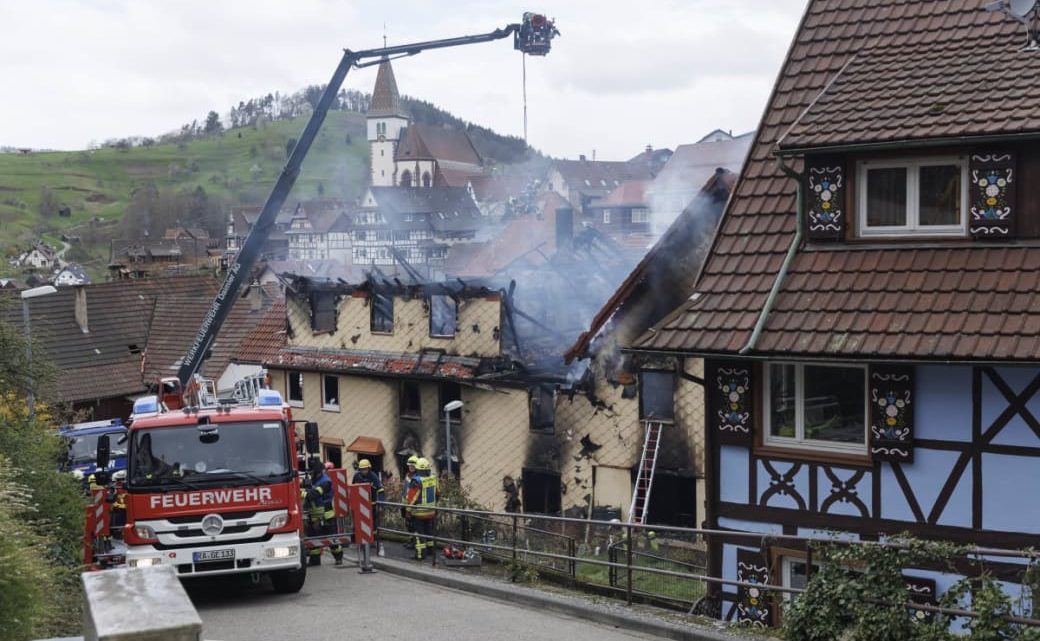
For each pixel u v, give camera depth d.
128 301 47.56
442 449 31.66
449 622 12.88
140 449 14.80
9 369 21.56
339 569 18.19
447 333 31.91
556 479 28.66
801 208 14.34
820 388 13.92
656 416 25.94
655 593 15.60
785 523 14.06
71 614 12.86
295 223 166.62
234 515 14.84
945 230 13.50
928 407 13.05
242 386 20.94
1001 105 12.98
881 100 14.09
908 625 9.96
